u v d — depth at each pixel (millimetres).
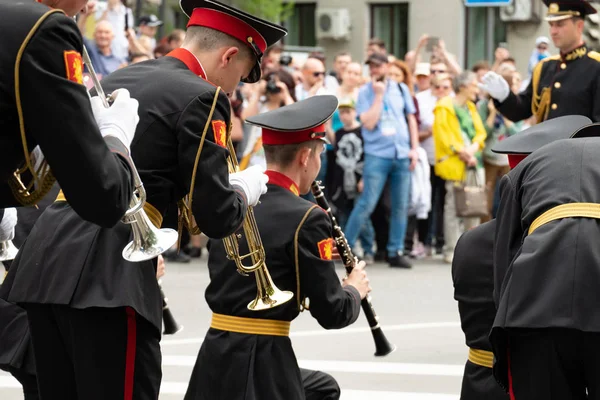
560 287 8766
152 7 38812
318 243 10562
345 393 15664
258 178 9602
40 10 7543
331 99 11383
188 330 19688
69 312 9102
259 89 26562
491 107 29156
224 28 9695
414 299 22984
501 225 9633
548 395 9023
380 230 28016
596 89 20203
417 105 27594
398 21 55000
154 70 9477
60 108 7410
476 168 27812
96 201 7586
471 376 10773
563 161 9367
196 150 9070
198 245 28703
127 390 9102
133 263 9117
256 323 10547
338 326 10781
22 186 7934
